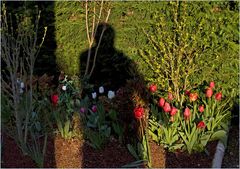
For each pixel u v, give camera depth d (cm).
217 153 551
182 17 611
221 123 588
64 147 558
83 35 680
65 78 625
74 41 682
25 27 618
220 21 615
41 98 640
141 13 650
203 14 618
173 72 604
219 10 619
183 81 618
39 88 625
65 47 684
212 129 571
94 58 668
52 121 596
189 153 546
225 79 622
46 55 688
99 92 682
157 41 635
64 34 682
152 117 582
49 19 681
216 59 612
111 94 583
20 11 675
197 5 622
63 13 677
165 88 621
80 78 664
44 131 577
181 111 581
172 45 620
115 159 539
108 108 570
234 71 620
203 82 625
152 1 645
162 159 537
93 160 538
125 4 658
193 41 611
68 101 595
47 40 686
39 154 523
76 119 583
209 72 618
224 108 616
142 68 645
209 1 619
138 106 534
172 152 548
